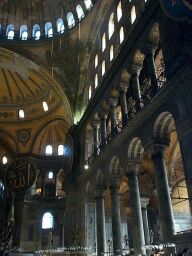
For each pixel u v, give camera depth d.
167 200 11.54
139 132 14.03
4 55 27.55
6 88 31.97
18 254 19.47
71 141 25.02
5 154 34.16
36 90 31.31
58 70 26.89
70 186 24.03
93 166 20.12
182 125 10.39
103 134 19.55
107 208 24.06
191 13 8.78
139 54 15.39
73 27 26.09
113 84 18.20
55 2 27.58
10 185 22.28
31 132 32.88
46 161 32.69
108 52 20.58
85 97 25.02
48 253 22.89
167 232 10.92
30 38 27.86
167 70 11.67
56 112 31.03
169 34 12.04
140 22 14.88
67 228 23.58
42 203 30.73
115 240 15.86
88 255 19.98
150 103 12.74
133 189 14.57
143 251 13.03
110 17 21.30
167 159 19.08
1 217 30.94
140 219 13.90
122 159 15.67
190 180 9.61
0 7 28.14
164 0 9.39
